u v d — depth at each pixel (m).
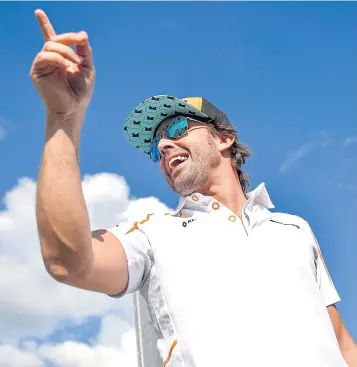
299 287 2.47
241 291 2.38
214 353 2.23
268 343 2.25
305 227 2.88
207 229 2.63
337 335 2.76
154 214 2.76
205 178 3.13
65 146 2.08
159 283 2.47
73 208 2.02
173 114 3.40
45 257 2.03
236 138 3.47
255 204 2.94
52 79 2.04
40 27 2.07
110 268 2.33
